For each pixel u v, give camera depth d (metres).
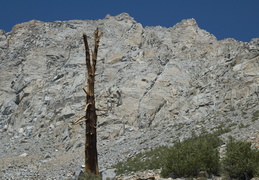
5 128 72.44
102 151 43.38
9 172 37.38
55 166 40.09
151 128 50.34
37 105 71.06
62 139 54.94
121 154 38.72
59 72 77.94
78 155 44.03
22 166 41.19
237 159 15.79
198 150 17.78
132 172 24.55
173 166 17.38
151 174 19.86
